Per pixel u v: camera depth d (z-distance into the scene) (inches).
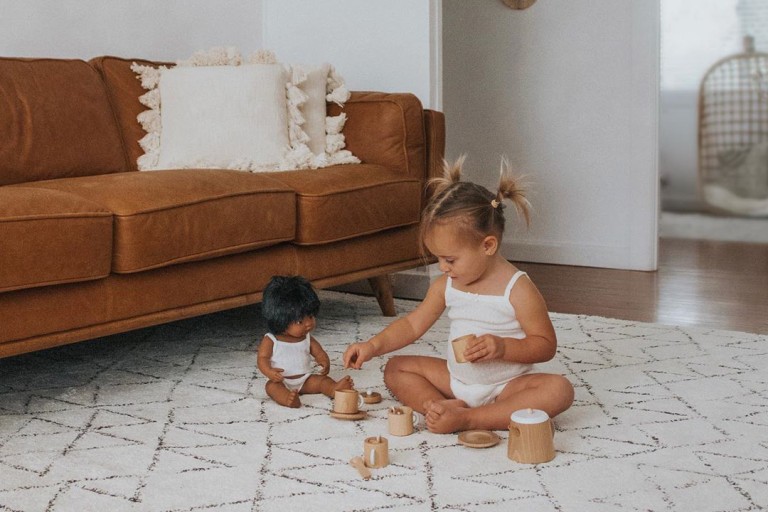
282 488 62.1
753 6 248.2
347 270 109.2
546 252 170.9
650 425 74.2
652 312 123.9
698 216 249.1
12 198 76.1
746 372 89.8
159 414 79.0
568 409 78.7
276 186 97.7
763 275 153.1
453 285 77.4
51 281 76.7
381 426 75.5
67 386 88.7
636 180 160.2
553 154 168.6
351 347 77.6
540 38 166.9
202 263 91.6
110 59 118.8
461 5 173.2
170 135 115.5
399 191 113.5
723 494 60.1
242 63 121.7
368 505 59.0
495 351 70.2
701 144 255.8
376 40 141.6
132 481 63.7
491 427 73.1
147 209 83.6
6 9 118.2
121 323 84.3
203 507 59.1
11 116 101.9
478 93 173.8
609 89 161.6
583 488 61.4
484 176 175.3
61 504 59.9
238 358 99.2
